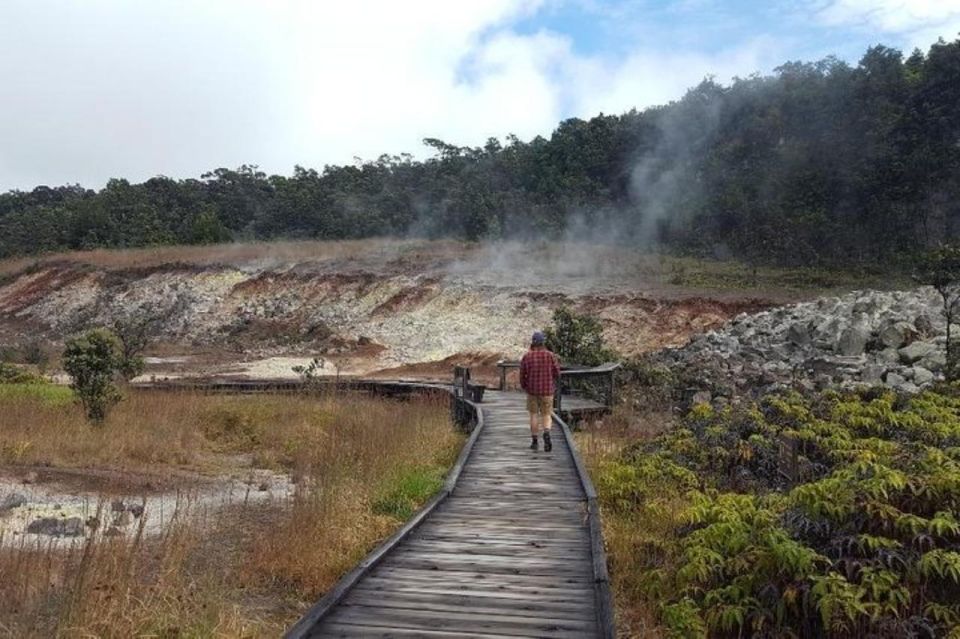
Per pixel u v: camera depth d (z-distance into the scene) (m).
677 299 32.44
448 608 5.48
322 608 5.26
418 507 8.75
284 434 14.29
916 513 6.09
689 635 5.51
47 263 55.81
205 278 46.25
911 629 5.24
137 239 69.44
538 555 6.80
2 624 4.72
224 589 5.93
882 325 18.56
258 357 35.81
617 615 6.04
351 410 16.44
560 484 9.78
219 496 9.69
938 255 18.98
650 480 9.20
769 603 5.66
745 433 11.04
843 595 5.23
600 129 78.62
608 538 7.48
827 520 6.03
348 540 7.32
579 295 34.91
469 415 15.96
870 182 50.59
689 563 6.16
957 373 14.65
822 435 10.12
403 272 41.94
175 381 23.05
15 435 11.72
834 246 44.84
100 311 46.56
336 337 37.62
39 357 34.34
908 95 57.66
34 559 6.05
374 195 79.12
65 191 111.25
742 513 6.66
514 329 33.78
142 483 10.09
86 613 4.91
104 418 13.84
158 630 5.06
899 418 10.39
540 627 5.15
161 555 6.51
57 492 9.33
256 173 98.19
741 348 20.95
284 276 44.53
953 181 48.06
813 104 64.56
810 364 18.03
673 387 17.20
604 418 15.77
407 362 32.94
